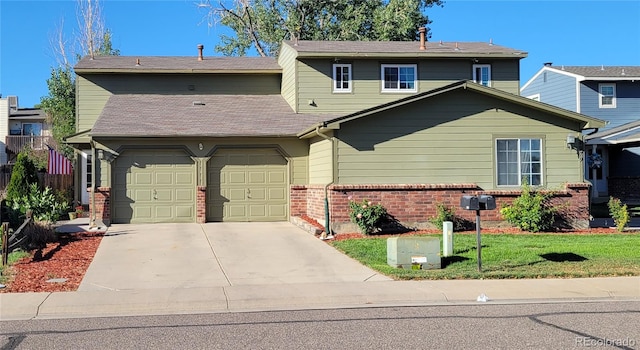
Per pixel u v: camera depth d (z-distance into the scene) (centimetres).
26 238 1359
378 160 1697
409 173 1709
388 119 1705
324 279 1105
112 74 2314
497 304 925
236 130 1919
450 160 1731
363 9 3722
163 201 1898
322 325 788
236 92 2408
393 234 1630
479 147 1747
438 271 1150
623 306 904
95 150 1845
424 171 1717
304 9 3741
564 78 3216
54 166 2598
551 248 1388
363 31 3775
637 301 946
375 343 691
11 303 909
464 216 1706
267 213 1972
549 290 1007
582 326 770
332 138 1677
